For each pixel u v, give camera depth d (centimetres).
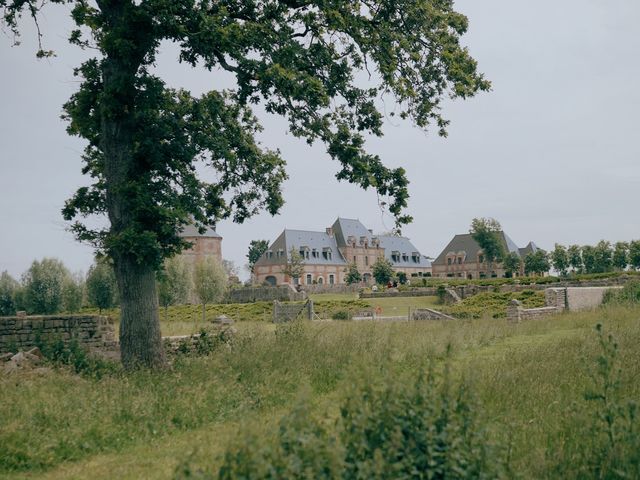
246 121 1889
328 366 1296
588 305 3766
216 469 627
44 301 6153
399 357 1402
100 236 1617
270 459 445
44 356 1653
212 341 1834
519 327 2409
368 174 1564
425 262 14175
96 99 1577
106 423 918
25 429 865
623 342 1334
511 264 11725
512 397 904
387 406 534
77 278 6066
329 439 473
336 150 1595
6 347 1697
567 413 781
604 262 10469
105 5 1588
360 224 13362
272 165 1845
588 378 980
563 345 1458
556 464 605
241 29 1515
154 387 1173
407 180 1655
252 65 1498
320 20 1656
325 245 12475
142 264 1541
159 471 721
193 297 6994
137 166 1581
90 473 744
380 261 10725
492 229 12138
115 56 1510
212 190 1852
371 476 455
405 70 1719
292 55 1531
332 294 8294
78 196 1695
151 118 1587
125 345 1536
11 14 1788
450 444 512
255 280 12031
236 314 5719
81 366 1534
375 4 1691
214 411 1002
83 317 1820
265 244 15638
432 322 2961
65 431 874
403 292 6656
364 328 2234
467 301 5116
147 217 1500
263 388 1112
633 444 587
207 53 1550
